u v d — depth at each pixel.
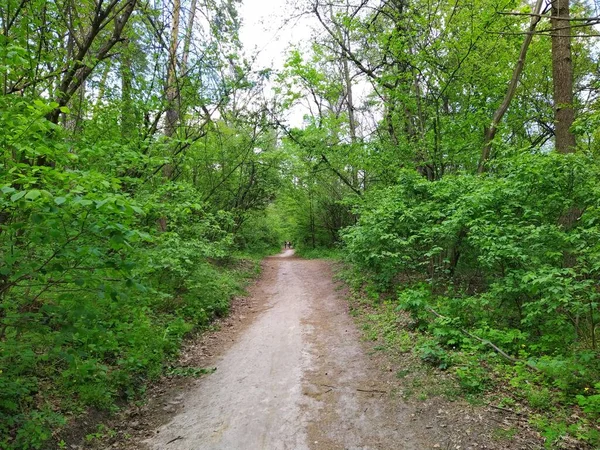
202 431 4.05
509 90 9.02
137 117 7.70
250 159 16.53
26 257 3.39
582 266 5.32
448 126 10.22
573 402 3.82
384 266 9.32
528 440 3.34
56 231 2.90
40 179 3.12
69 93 5.62
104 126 6.30
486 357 5.03
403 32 10.27
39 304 3.96
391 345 6.14
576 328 5.09
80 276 3.26
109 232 2.92
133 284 3.25
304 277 15.74
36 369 4.36
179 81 9.30
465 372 4.62
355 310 8.79
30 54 4.21
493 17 9.22
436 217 8.27
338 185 23.73
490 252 5.95
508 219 6.57
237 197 17.61
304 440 3.79
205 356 6.50
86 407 4.08
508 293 5.98
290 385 5.13
